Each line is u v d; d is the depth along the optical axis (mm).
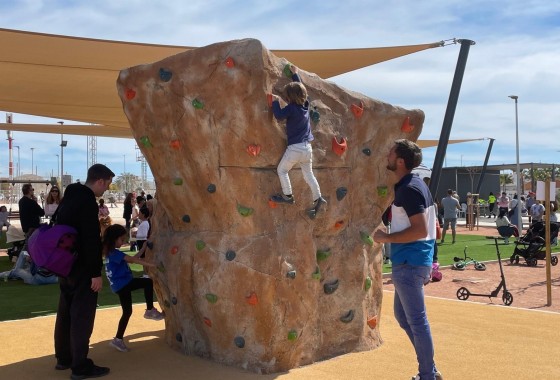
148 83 5793
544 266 15164
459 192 43844
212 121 5418
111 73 12852
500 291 11094
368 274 6461
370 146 6363
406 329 5168
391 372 5602
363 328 6383
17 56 11367
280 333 5516
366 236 6379
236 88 5215
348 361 5957
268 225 5477
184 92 5527
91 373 5453
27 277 11703
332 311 6121
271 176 5457
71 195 5480
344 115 6098
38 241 5273
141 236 12273
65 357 5711
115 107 17281
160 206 6758
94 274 5395
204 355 6020
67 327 5656
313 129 5785
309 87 5812
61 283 5664
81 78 13281
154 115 5895
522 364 5871
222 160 5457
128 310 6430
